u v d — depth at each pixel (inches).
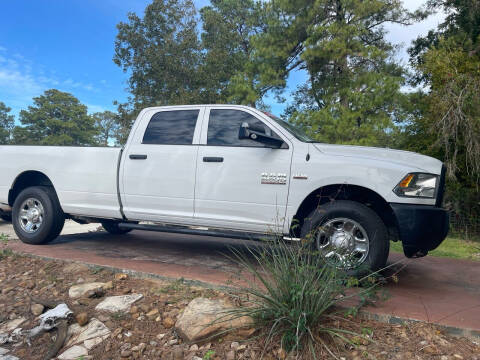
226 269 171.3
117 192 197.2
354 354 102.8
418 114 530.3
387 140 567.5
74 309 133.3
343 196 160.7
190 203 180.5
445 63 446.6
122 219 203.2
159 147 190.9
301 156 161.3
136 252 210.2
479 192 412.5
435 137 460.8
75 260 178.7
